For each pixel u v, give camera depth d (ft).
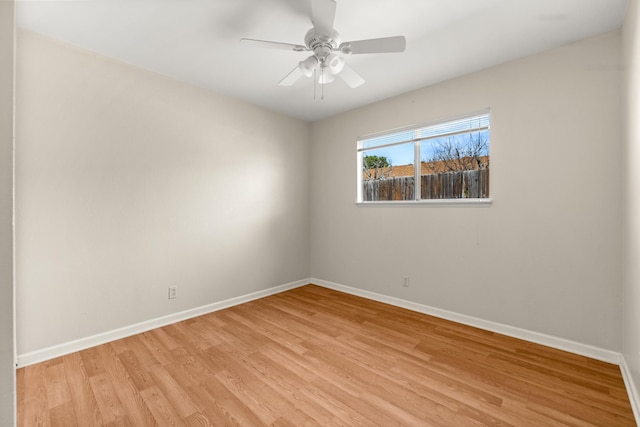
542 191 7.75
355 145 12.18
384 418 5.14
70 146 7.43
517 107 8.11
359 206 12.06
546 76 7.66
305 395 5.77
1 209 3.49
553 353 7.32
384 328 8.92
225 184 10.76
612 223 6.81
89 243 7.75
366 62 8.34
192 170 9.84
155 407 5.42
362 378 6.33
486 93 8.66
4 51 3.50
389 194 11.39
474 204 8.96
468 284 9.13
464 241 9.21
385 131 11.14
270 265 12.34
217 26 6.76
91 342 7.74
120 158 8.27
